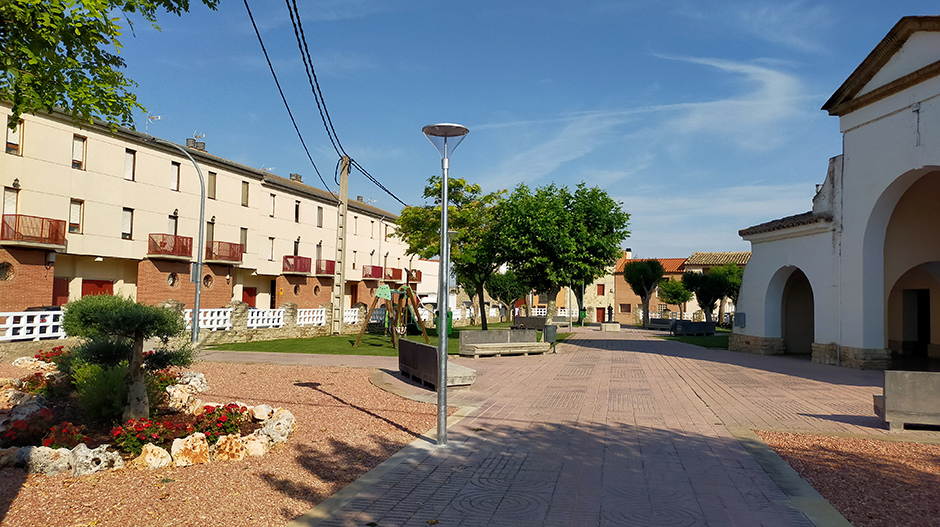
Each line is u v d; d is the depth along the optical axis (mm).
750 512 5102
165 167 32719
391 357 18438
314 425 8422
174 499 5195
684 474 6238
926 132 14656
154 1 7848
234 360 16828
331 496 5426
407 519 4883
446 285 7668
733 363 18578
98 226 28797
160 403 8750
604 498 5465
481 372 15609
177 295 33031
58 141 26938
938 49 14578
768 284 21906
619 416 9547
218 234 36531
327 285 47375
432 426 8680
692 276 46562
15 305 25047
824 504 5281
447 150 7805
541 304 69500
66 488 5410
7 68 6539
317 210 46375
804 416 9641
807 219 18875
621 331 42812
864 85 17141
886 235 18266
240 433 7422
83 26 7203
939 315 20422
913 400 8391
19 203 25453
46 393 9539
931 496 5512
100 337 9195
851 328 17406
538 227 26406
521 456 6965
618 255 29156
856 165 17250
